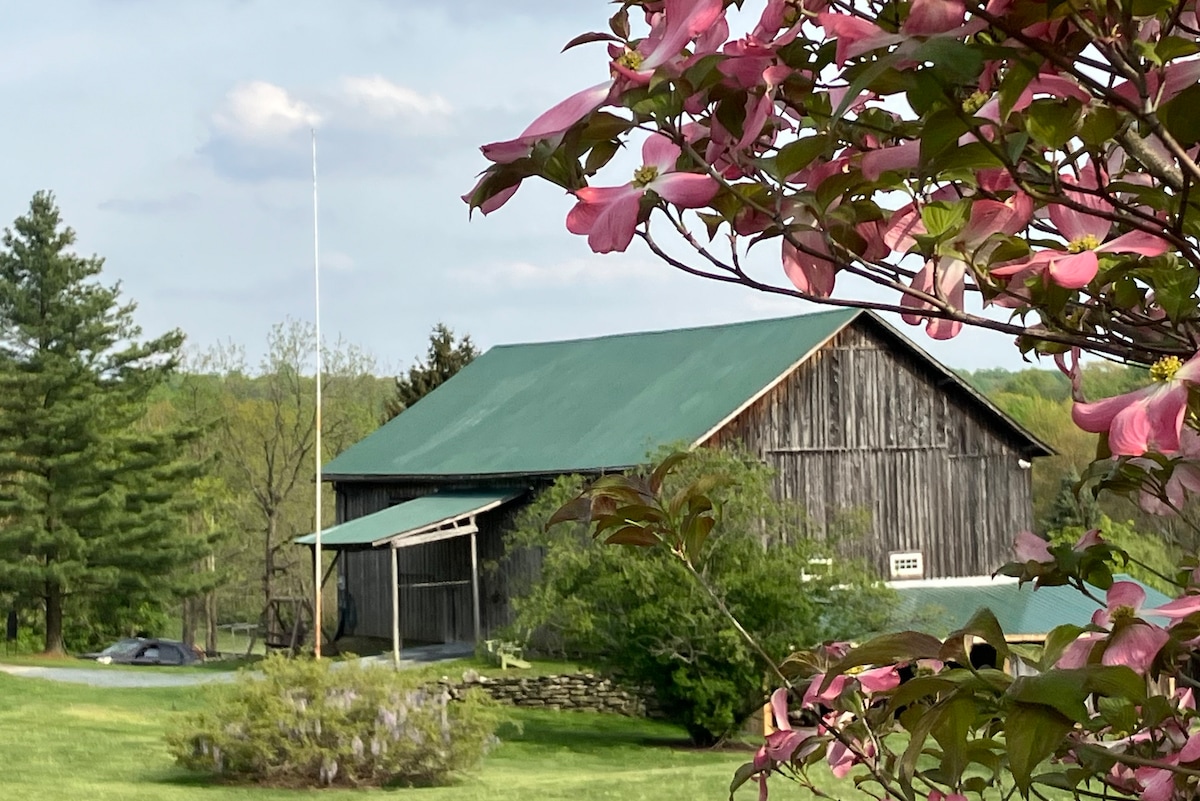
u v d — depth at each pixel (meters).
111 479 36.19
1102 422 1.14
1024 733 1.05
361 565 29.62
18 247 35.25
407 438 30.12
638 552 17.56
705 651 17.39
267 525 44.00
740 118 1.23
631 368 28.73
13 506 34.34
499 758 17.05
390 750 13.58
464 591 27.09
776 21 1.21
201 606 47.41
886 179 1.27
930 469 25.91
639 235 1.27
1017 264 1.28
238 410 44.56
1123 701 1.37
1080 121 1.09
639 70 1.17
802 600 17.05
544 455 26.41
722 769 14.91
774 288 1.30
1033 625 21.78
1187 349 1.36
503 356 32.50
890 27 1.22
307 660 14.68
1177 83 1.07
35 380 34.62
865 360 25.72
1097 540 1.68
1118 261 1.45
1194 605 1.25
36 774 13.58
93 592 36.28
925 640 1.21
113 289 36.19
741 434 24.86
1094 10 1.04
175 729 15.05
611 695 22.06
